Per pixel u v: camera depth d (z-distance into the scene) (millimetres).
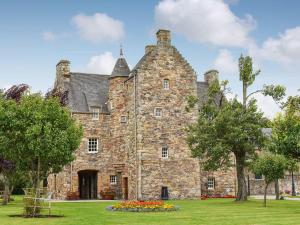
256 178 63094
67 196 49469
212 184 53688
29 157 29156
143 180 47500
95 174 52562
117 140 51750
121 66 53125
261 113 41219
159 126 48875
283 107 39188
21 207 34875
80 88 53906
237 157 42031
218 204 38188
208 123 41031
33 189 26750
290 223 21953
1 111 27969
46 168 31297
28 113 27797
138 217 25484
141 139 48000
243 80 41875
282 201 42844
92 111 52156
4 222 22484
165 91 49594
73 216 26266
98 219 24297
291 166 47594
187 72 50781
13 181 44781
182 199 48594
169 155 48938
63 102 45375
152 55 49656
